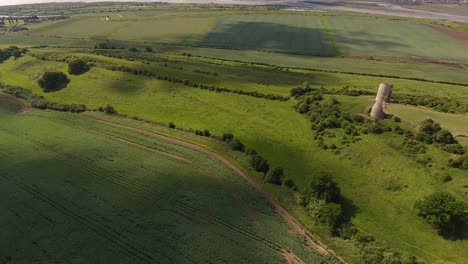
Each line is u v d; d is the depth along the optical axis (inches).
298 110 3745.1
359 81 4810.5
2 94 4574.3
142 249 2110.0
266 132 3444.9
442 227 2151.8
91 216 2377.0
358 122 3324.3
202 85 4377.5
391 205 2428.6
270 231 2251.5
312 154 3063.5
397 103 3656.5
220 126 3609.7
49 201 2524.6
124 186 2674.7
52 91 4626.0
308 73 5211.6
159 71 4840.1
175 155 3097.9
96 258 2054.6
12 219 2362.2
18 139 3408.0
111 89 4495.6
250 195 2578.7
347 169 2824.8
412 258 1987.0
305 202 2463.1
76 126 3663.9
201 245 2135.8
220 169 2874.0
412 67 5703.7
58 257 2066.9
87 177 2790.4
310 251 2105.1
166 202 2500.0
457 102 3683.6
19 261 2048.5
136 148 3213.6
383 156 2837.1
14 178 2785.4
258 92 4227.4
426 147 2819.9
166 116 3863.2
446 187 2433.6
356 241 2142.0
